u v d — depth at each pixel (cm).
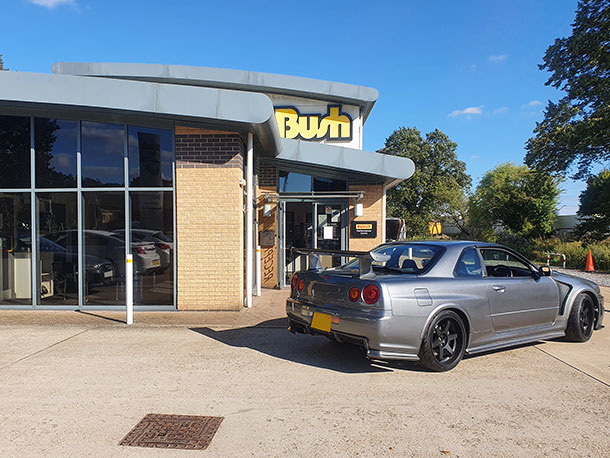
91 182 782
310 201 1129
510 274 550
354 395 397
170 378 437
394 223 1783
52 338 589
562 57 2259
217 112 707
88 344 559
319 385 421
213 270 775
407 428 333
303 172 1123
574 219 3450
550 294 555
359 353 530
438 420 346
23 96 693
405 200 4219
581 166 2434
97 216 786
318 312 477
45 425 332
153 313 759
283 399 387
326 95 1255
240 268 778
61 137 780
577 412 364
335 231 1132
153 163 783
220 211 773
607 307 871
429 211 4200
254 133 805
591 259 1795
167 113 705
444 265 486
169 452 295
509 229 3183
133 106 702
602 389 417
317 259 550
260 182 1112
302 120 1289
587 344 584
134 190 780
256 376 446
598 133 2197
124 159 778
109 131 779
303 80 1244
